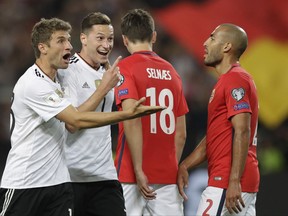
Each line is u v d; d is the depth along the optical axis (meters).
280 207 30.91
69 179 20.84
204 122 39.28
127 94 21.56
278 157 38.94
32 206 20.23
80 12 51.50
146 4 52.56
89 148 21.69
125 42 22.58
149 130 21.97
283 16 41.09
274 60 39.69
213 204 21.34
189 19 42.50
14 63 50.56
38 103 19.83
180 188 22.50
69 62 21.75
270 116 39.03
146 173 22.00
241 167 20.86
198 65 48.56
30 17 53.53
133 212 22.39
